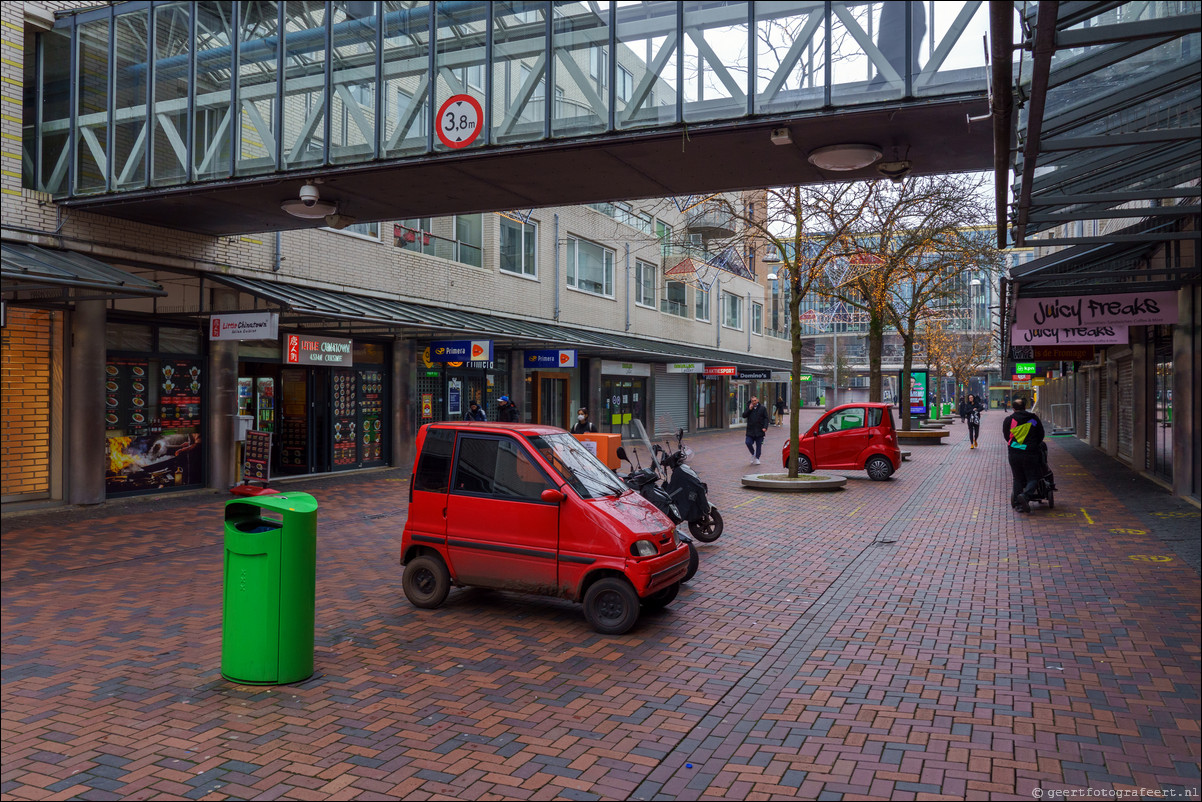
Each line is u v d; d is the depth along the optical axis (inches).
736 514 489.7
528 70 390.0
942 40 322.0
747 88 351.9
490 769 157.8
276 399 672.4
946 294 959.6
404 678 209.6
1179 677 204.1
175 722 179.8
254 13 457.4
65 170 490.6
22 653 227.0
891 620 262.7
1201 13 175.0
